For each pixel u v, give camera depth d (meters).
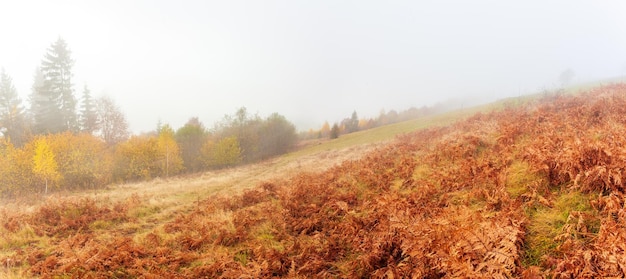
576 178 5.31
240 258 6.92
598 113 9.55
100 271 6.57
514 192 6.26
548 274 4.00
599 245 3.96
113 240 8.41
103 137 44.22
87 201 11.70
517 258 4.26
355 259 5.84
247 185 18.36
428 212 6.62
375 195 8.86
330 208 8.80
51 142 26.39
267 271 6.00
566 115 10.20
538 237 4.79
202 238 7.87
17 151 24.05
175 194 15.76
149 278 6.20
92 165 26.97
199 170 41.66
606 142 6.21
